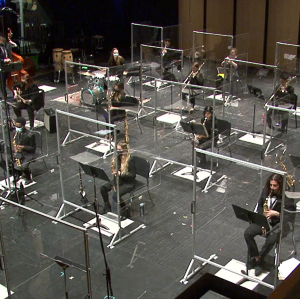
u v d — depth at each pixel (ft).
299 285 4.80
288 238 16.42
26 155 23.76
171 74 37.86
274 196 16.12
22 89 24.97
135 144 23.72
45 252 15.03
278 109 24.53
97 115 30.19
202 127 23.52
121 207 19.95
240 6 44.98
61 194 23.00
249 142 26.14
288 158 22.67
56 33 44.75
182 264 18.29
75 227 14.24
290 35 43.19
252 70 32.17
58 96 37.42
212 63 37.60
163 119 25.67
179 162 24.71
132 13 47.88
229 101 28.76
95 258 18.71
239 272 16.74
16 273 15.61
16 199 22.26
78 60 40.68
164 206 22.11
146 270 17.98
